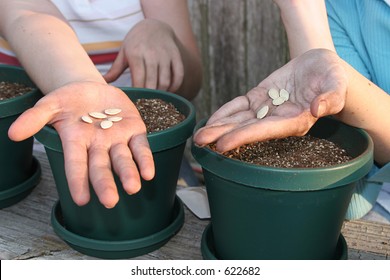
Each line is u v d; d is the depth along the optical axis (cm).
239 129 83
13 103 99
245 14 177
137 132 89
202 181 171
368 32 115
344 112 96
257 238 85
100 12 138
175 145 91
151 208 93
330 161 90
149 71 120
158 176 92
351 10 117
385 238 96
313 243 85
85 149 86
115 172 84
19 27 110
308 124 86
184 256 94
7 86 112
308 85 89
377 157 105
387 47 114
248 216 84
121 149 84
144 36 122
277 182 80
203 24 184
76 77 100
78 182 82
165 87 121
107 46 141
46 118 87
